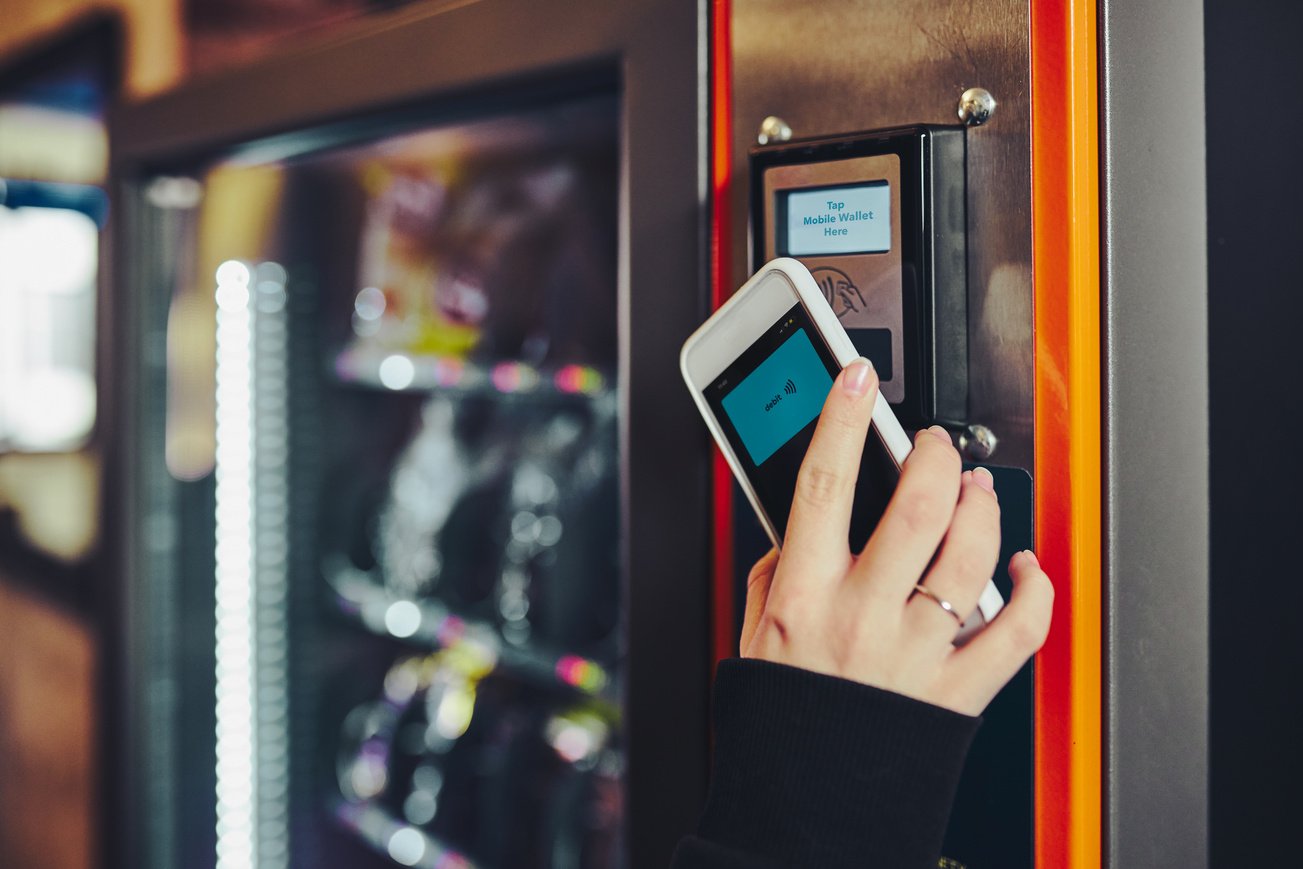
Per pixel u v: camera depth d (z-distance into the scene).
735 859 0.55
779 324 0.65
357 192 1.59
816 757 0.54
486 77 0.90
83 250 2.80
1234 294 0.71
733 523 0.78
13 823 2.35
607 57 0.82
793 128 0.73
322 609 1.61
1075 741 0.63
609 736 1.36
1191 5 0.67
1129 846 0.65
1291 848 0.77
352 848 1.65
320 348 1.60
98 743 1.43
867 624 0.55
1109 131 0.62
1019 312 0.64
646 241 0.81
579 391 1.21
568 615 1.29
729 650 0.78
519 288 1.43
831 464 0.57
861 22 0.70
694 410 0.78
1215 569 0.70
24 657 2.34
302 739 1.59
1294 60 0.76
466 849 1.47
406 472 1.59
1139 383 0.65
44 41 2.03
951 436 0.67
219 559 1.48
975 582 0.56
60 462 2.69
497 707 1.53
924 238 0.65
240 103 1.15
